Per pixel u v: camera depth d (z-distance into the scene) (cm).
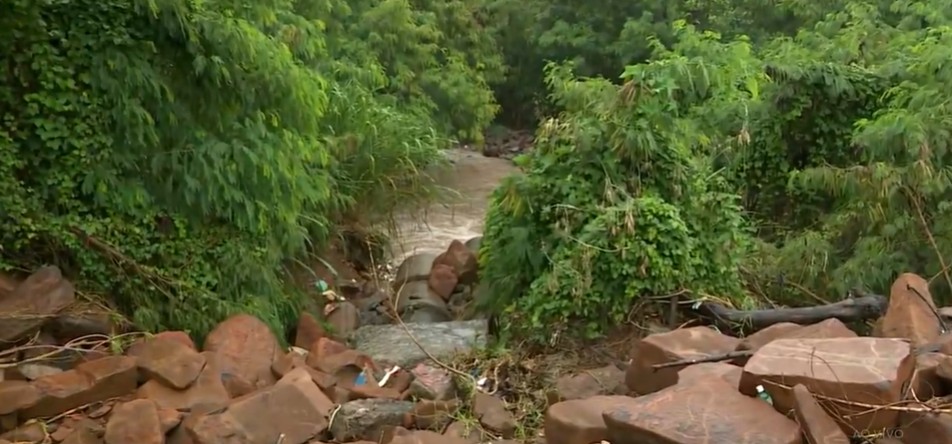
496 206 668
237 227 639
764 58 925
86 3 571
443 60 1611
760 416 382
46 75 559
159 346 516
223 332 559
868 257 621
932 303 513
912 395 395
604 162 608
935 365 423
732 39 1541
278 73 651
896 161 638
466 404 511
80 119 573
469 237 1057
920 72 708
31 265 568
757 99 805
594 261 573
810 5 1316
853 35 926
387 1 1383
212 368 509
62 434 448
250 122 640
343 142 898
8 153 553
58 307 536
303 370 503
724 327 564
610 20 1816
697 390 406
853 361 403
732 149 812
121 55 577
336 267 852
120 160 590
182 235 611
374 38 1348
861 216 649
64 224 568
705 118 780
